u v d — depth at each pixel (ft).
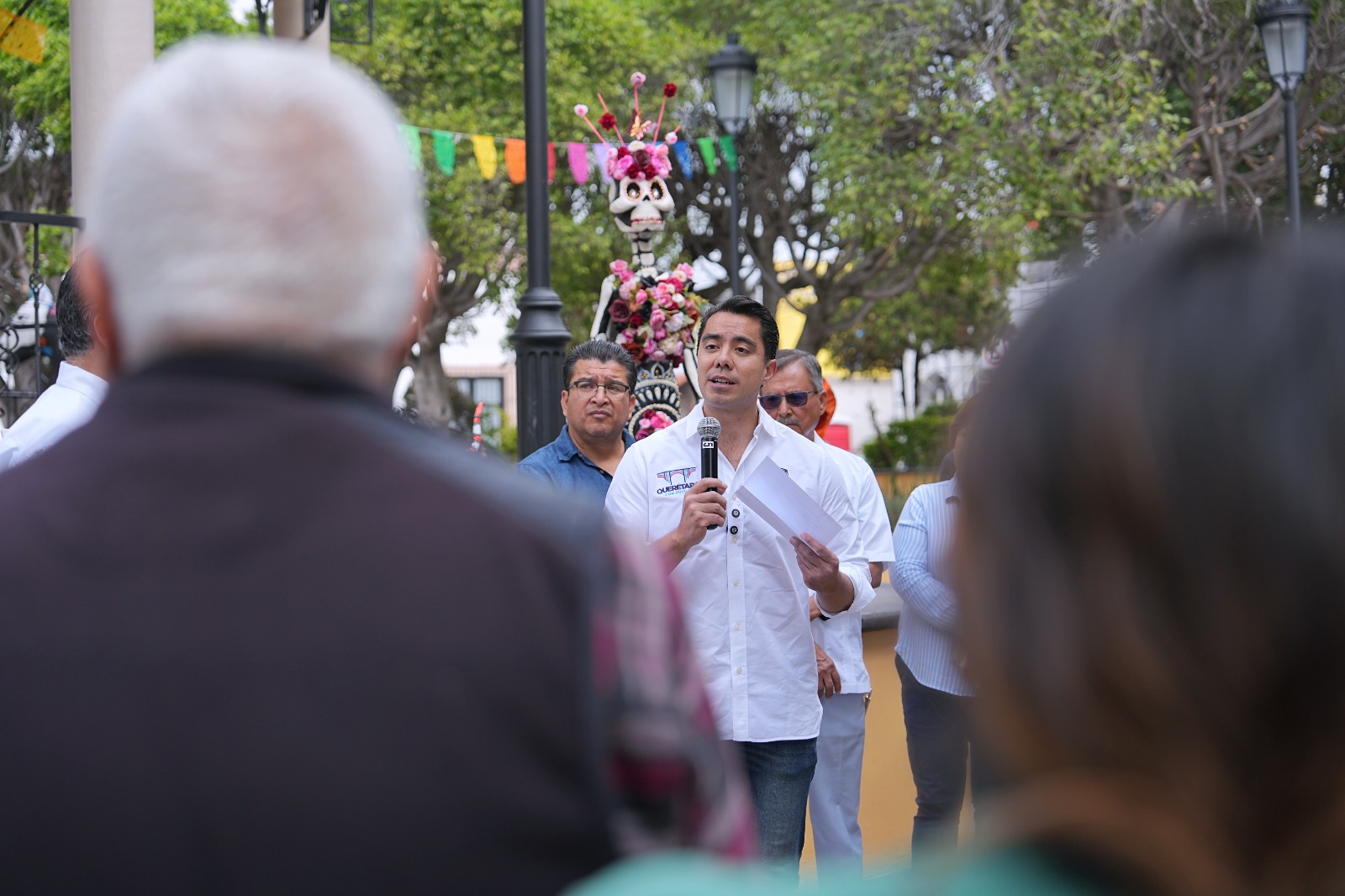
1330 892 2.47
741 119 46.85
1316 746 2.46
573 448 19.34
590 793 4.22
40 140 67.26
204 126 4.51
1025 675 2.65
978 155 68.23
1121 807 2.53
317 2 28.07
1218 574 2.49
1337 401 2.51
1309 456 2.48
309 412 4.46
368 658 4.17
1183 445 2.54
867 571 16.63
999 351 2.96
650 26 93.56
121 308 4.67
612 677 4.35
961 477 2.89
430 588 4.24
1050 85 65.00
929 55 71.00
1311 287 2.64
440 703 4.15
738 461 15.88
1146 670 2.50
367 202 4.64
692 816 4.58
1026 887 2.55
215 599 4.21
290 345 4.53
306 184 4.51
